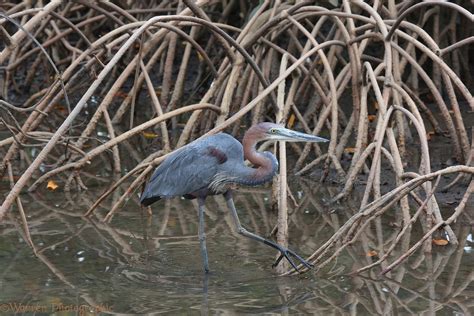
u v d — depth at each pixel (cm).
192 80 1934
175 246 1119
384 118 1250
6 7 1838
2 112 1798
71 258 1077
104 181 1409
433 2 1274
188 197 1080
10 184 1359
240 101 1548
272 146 1377
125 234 1169
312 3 1557
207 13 1825
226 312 907
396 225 1185
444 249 1092
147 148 1592
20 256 1087
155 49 1798
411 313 904
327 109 1445
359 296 951
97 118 1391
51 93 1370
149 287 982
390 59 1334
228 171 1045
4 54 1234
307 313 905
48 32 1847
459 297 942
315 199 1311
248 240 1140
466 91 1260
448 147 1481
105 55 1530
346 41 1427
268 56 1546
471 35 1725
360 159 1273
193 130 1504
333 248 1107
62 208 1281
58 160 1430
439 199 1272
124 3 1859
